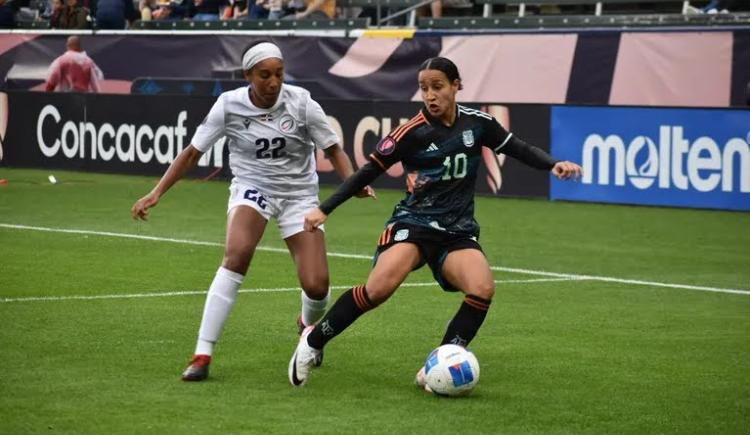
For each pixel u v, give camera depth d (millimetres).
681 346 31656
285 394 25984
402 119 68250
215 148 75375
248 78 27484
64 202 64500
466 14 88125
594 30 71875
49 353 29609
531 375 28188
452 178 26156
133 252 47656
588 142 64375
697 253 49094
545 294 39781
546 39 73312
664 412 24906
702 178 61281
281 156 28172
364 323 34250
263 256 47031
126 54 86500
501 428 23516
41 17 106188
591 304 38031
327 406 25031
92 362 28703
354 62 78688
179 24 90688
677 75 69375
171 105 75438
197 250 48438
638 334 33250
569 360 29859
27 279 40812
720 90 68125
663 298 39250
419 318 35031
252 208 27953
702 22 73750
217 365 28734
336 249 49406
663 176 62406
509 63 74562
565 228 55938
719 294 40125
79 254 46938
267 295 38531
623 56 71000
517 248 50188
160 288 39469
